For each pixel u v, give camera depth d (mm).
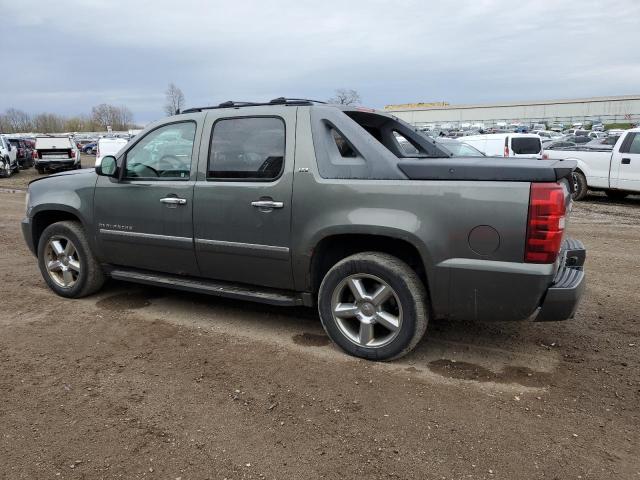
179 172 4477
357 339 3910
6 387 3471
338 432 2963
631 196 14484
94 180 4980
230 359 3906
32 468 2652
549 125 91438
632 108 91875
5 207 12789
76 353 4016
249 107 4199
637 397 3328
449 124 99062
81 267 5176
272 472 2631
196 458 2738
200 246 4359
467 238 3377
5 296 5402
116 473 2621
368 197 3627
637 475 2590
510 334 4379
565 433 2939
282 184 3924
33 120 107875
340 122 3867
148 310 5000
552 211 3195
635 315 4852
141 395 3375
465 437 2906
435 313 3629
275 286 4184
